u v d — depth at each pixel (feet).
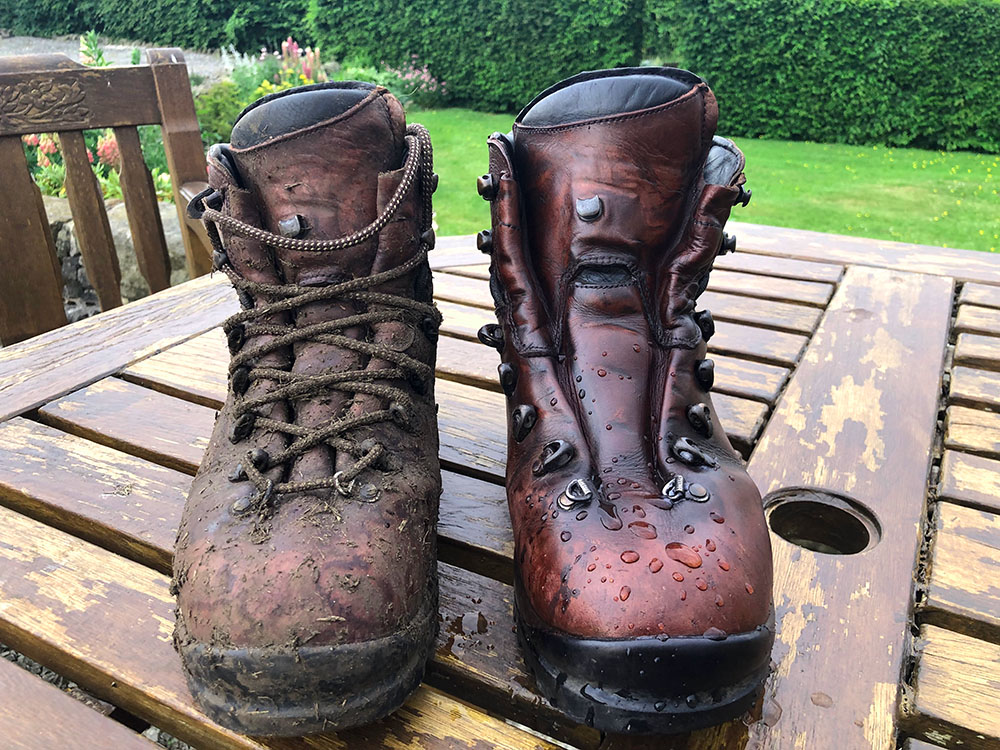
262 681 1.69
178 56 5.23
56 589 2.32
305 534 1.85
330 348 2.29
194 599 1.80
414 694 1.96
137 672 2.04
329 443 2.11
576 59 20.42
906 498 2.71
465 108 22.00
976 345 3.90
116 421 3.21
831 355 3.74
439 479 2.32
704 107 2.25
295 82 14.35
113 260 5.44
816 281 4.68
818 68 18.56
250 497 1.98
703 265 2.33
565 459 2.09
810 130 19.38
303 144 2.26
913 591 2.31
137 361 3.73
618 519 1.88
